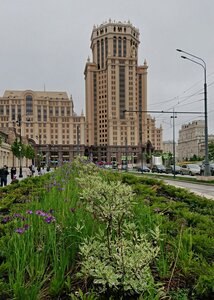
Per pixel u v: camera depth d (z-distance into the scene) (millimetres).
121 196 2941
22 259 2906
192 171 38719
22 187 10375
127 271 2479
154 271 3275
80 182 4723
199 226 4781
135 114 105875
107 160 109188
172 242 3719
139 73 108500
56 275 2809
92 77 118375
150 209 5242
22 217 3900
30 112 118875
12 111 116688
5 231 4090
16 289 2516
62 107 125312
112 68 107000
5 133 70625
